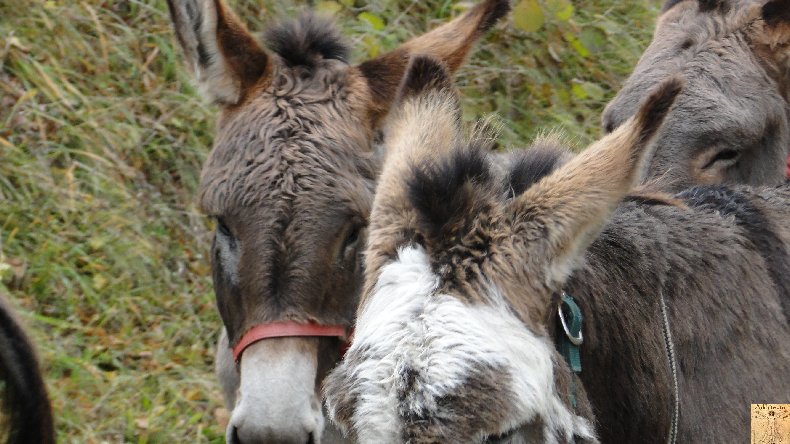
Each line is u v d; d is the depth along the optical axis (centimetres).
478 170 664
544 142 783
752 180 1131
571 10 1669
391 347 602
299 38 962
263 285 855
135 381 1315
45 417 768
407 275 624
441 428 585
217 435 1283
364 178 897
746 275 836
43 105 1534
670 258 807
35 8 1600
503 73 1711
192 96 1588
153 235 1488
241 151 891
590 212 639
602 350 752
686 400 792
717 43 1138
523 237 636
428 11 1780
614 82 1759
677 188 1042
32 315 1313
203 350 1398
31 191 1467
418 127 712
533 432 604
